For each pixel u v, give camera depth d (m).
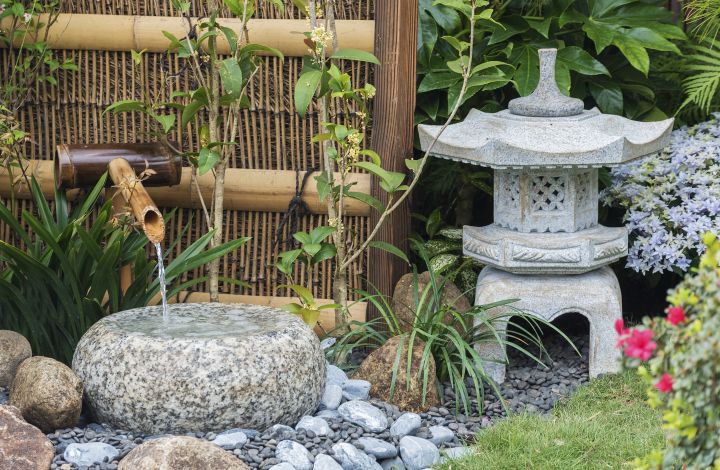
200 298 4.42
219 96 4.12
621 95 4.56
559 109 3.75
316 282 4.35
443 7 4.54
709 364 1.88
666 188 4.13
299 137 4.32
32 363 3.18
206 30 4.25
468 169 4.70
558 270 3.73
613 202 4.43
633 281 4.77
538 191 3.79
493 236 3.82
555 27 4.72
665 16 4.67
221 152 4.11
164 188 4.39
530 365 3.99
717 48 4.91
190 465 2.71
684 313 1.99
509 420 3.31
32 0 4.38
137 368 3.02
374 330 4.03
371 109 4.25
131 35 4.30
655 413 3.37
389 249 4.00
